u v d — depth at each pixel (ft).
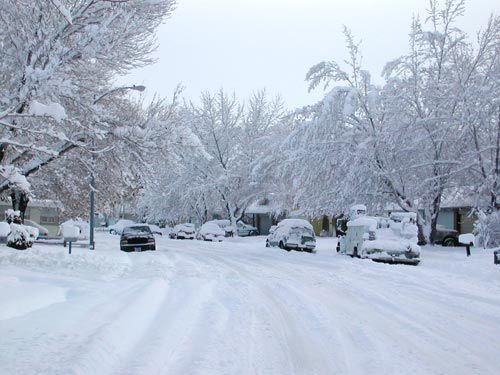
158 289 40.37
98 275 46.39
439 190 96.78
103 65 59.88
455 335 26.45
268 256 85.81
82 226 139.95
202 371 18.83
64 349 20.34
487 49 94.53
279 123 174.09
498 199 87.45
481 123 89.20
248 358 21.22
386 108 98.02
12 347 20.44
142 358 20.11
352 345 24.13
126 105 71.56
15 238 65.31
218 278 51.49
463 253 77.25
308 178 103.24
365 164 96.99
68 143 60.85
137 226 103.04
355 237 77.25
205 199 180.04
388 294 41.45
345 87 102.42
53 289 34.40
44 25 50.52
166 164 68.54
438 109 94.63
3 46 52.01
